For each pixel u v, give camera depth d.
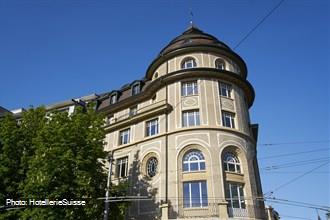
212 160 25.83
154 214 25.41
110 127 33.72
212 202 24.03
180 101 29.44
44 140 22.83
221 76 30.47
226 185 25.27
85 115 25.30
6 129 24.62
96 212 22.03
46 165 20.92
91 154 23.06
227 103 29.62
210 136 27.00
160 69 33.38
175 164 26.48
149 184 27.27
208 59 31.77
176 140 27.61
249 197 25.34
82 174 21.56
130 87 37.06
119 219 23.70
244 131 28.98
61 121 24.44
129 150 30.81
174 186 25.56
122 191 25.03
